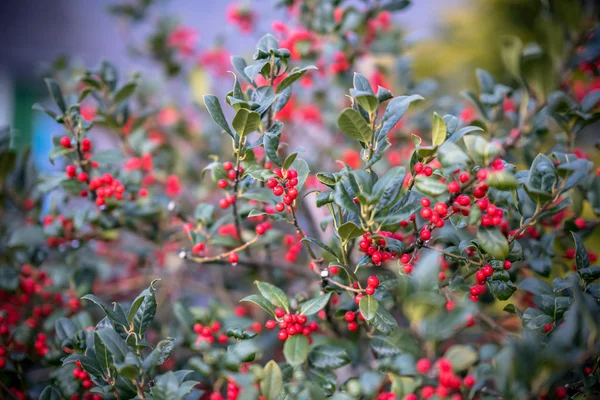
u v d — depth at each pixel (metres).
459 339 1.18
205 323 1.08
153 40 1.56
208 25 2.29
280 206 0.96
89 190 1.11
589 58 1.16
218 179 1.02
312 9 1.27
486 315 1.14
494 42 2.22
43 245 1.25
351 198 0.93
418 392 0.94
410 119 1.32
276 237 1.16
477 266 0.96
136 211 1.18
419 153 0.91
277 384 0.93
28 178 1.27
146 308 0.97
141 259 1.34
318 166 1.35
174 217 1.25
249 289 1.33
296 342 0.95
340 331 1.09
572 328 0.86
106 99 1.18
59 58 1.43
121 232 1.42
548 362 0.86
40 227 1.20
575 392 0.95
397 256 0.95
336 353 1.01
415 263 0.98
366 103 0.92
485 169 0.89
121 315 0.97
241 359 0.97
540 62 1.13
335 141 1.42
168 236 1.24
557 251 1.13
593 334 0.86
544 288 0.99
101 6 2.36
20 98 2.36
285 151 1.10
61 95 1.07
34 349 1.12
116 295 1.39
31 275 1.21
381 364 0.94
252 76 0.97
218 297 1.33
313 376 1.00
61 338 1.03
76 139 1.06
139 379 0.95
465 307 0.92
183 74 1.65
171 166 1.42
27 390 1.11
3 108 2.29
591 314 0.89
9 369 1.08
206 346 1.01
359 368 1.13
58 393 1.01
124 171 1.22
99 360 0.95
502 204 1.00
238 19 1.47
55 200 1.21
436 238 1.03
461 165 0.89
